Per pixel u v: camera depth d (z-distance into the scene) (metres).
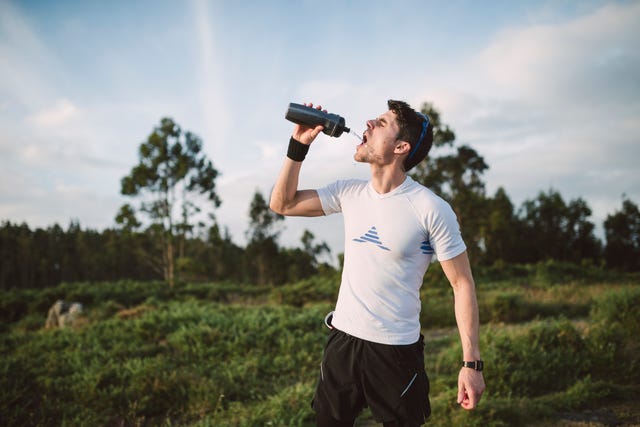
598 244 38.16
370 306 1.75
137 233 23.80
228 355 6.02
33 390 4.85
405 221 1.72
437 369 5.07
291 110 1.88
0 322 14.73
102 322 8.78
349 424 1.81
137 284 22.95
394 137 1.76
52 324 13.09
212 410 4.27
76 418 4.04
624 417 3.62
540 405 3.77
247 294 20.97
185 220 23.80
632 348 5.35
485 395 4.04
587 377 4.27
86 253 54.97
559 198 38.19
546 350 5.02
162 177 23.52
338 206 1.96
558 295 11.83
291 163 1.94
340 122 1.88
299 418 3.74
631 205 38.03
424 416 1.76
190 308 9.74
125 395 4.50
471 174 25.12
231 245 50.56
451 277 1.72
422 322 9.87
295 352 6.05
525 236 37.84
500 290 14.67
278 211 2.04
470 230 27.73
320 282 19.92
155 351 6.33
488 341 5.15
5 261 53.03
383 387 1.71
